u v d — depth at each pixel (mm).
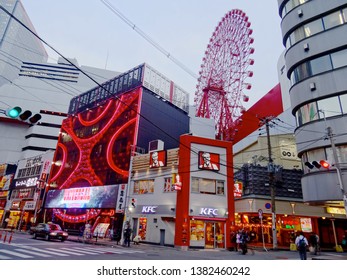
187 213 24969
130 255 16828
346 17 23000
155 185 29016
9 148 79500
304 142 23438
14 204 50125
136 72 39656
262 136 40125
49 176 47094
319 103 22938
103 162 37344
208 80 44312
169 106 40656
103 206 33656
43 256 14086
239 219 32688
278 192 30625
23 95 89312
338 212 29125
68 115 50688
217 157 27766
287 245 29703
